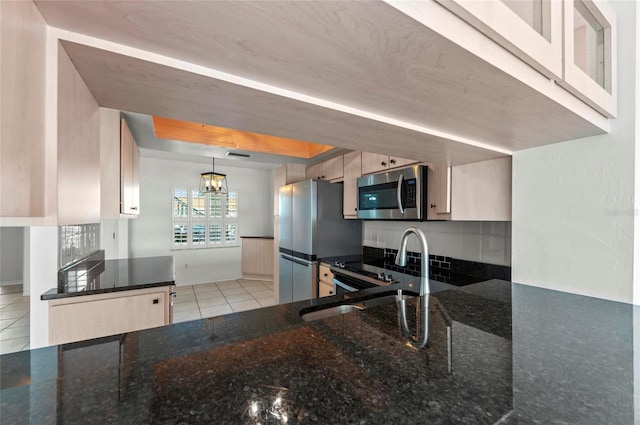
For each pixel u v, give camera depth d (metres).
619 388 0.52
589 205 1.11
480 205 1.64
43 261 1.80
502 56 0.60
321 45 0.54
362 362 0.61
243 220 6.15
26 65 0.43
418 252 2.74
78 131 0.60
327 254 3.28
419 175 2.11
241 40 0.52
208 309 4.04
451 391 0.50
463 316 0.92
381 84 0.70
